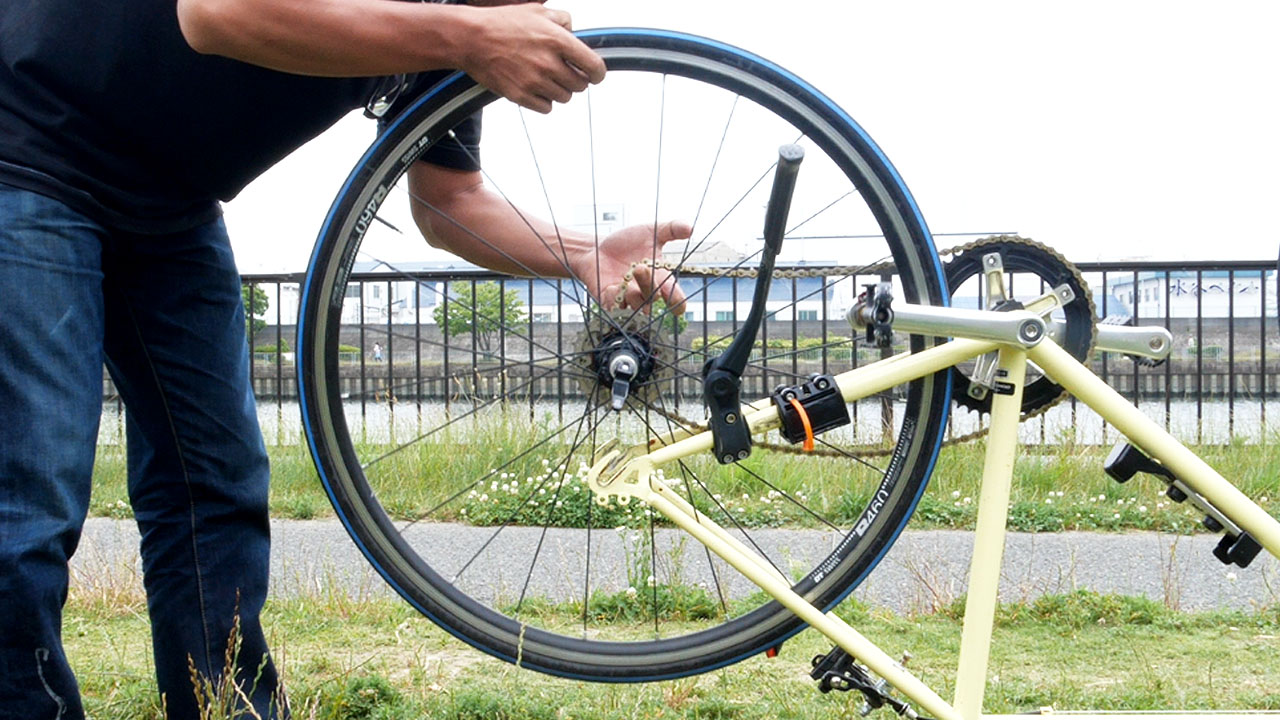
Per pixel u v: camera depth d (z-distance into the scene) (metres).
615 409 2.24
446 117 2.12
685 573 4.39
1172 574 4.43
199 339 2.23
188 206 2.13
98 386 1.97
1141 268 8.02
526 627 2.28
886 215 2.17
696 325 6.98
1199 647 3.30
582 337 2.55
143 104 1.93
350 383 8.17
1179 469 2.07
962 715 2.03
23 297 1.83
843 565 2.25
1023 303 2.19
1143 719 2.12
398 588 2.23
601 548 4.91
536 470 5.76
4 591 1.79
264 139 2.05
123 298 2.18
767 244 2.02
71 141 1.91
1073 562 4.23
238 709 2.25
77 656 3.22
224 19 1.77
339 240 2.12
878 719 2.57
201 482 2.26
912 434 2.22
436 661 3.10
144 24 1.87
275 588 4.10
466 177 2.62
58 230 1.88
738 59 2.16
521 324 7.64
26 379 1.83
